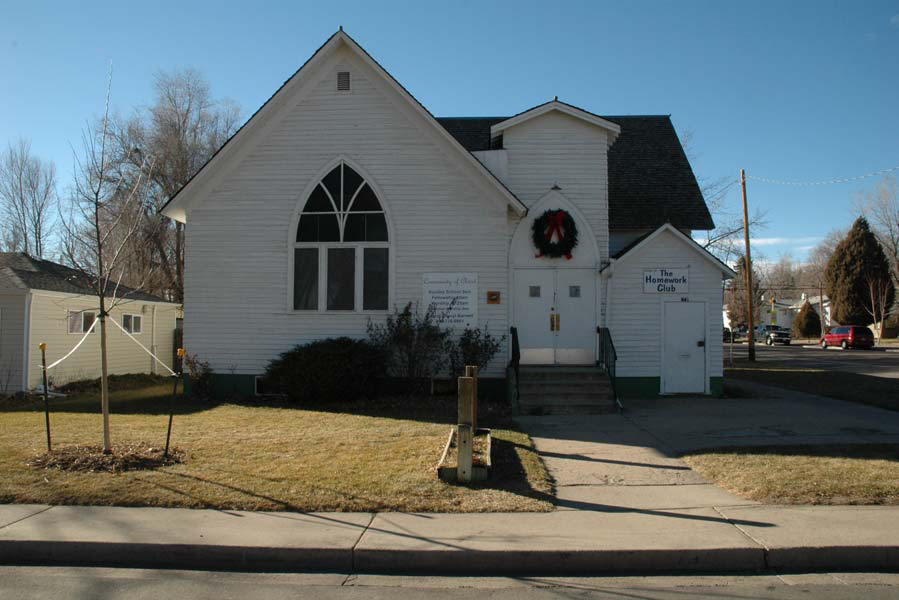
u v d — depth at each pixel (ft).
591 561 18.19
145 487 23.90
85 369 67.15
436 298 48.49
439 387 48.55
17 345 57.06
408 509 21.90
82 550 18.88
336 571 18.29
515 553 18.21
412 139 49.19
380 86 49.42
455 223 48.78
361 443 31.50
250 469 26.48
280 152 49.73
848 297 195.62
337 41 48.88
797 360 113.29
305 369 44.14
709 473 26.48
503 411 42.39
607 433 35.09
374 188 49.08
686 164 65.10
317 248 49.42
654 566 18.19
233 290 49.37
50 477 25.07
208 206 49.80
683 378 50.75
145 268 84.64
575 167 52.54
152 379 73.46
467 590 16.89
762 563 18.25
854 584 17.17
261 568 18.45
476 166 47.83
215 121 111.14
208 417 39.83
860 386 57.00
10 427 36.24
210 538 19.21
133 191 38.01
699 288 50.93
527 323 51.31
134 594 16.57
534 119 52.75
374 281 49.14
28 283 58.44
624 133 71.15
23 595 16.47
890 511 21.66
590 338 51.03
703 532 19.70
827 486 24.08
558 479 25.89
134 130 100.99
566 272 51.70
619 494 23.84
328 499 22.75
